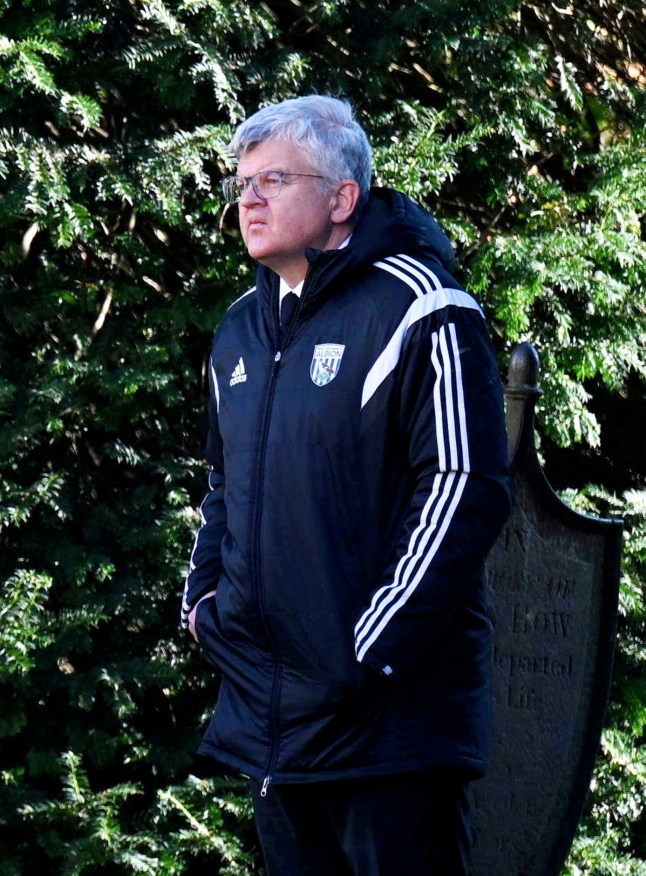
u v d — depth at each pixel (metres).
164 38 12.23
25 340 12.80
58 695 12.31
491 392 7.60
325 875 8.23
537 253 13.01
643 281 13.81
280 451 7.79
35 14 12.06
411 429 7.58
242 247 13.02
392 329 7.57
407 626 7.29
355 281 7.87
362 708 7.55
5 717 11.79
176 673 12.23
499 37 13.34
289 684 7.75
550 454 14.95
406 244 7.99
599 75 15.20
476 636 7.84
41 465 12.51
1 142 11.80
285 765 7.75
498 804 10.21
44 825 11.76
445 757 7.54
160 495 12.82
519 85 13.35
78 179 12.06
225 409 8.32
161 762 12.36
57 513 12.16
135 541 12.27
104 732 12.18
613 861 12.83
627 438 15.34
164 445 12.98
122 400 12.23
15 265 12.73
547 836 10.48
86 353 12.49
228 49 12.86
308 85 13.08
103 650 12.38
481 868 10.16
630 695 13.64
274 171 7.94
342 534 7.62
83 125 12.72
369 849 7.72
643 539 13.66
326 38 13.57
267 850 8.33
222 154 12.05
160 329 12.79
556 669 10.44
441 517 7.34
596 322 13.74
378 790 7.65
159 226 13.23
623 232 13.57
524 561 10.23
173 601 12.70
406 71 13.96
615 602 10.63
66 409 12.05
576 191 14.80
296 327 8.00
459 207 14.09
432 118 13.26
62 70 12.36
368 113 13.48
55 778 12.33
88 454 12.84
